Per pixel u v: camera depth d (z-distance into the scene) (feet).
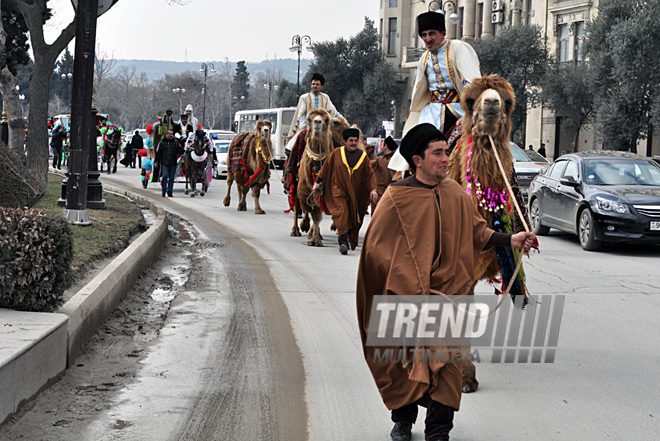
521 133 174.60
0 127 104.17
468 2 197.57
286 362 24.12
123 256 33.53
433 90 28.22
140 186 101.65
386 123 182.29
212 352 24.99
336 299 33.58
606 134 129.39
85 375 21.94
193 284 36.37
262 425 18.79
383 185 53.83
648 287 37.70
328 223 64.85
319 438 18.06
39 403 19.29
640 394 21.58
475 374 21.86
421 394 16.25
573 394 21.52
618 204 50.16
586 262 46.19
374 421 19.20
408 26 235.40
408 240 16.81
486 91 22.11
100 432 17.97
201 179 88.99
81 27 41.81
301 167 50.42
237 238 53.11
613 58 126.93
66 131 120.67
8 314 21.63
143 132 175.42
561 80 145.79
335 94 234.58
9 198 36.88
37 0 60.80
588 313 31.60
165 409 19.67
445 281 16.81
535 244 19.63
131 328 27.55
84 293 25.52
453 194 17.29
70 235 22.72
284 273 39.78
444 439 16.01
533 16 173.47
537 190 60.75
